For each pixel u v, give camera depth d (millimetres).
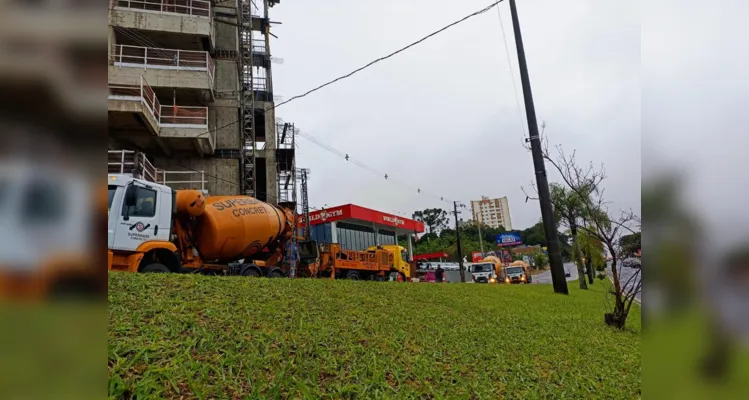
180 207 9625
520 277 37938
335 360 3715
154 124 17906
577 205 11484
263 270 12547
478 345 5219
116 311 3777
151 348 3096
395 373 3719
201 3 21922
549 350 5539
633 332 7559
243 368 3205
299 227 16156
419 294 8906
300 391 3000
